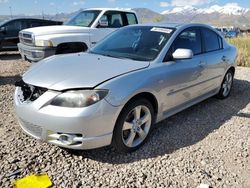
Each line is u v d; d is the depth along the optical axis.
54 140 3.29
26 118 3.39
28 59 8.23
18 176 3.14
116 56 4.27
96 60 3.98
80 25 8.88
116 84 3.35
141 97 3.73
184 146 3.98
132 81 3.52
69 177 3.16
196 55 4.85
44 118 3.21
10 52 13.82
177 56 4.09
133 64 3.85
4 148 3.70
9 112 5.00
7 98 5.79
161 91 3.97
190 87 4.67
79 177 3.17
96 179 3.15
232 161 3.65
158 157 3.66
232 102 6.07
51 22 14.17
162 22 5.12
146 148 3.88
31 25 13.51
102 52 4.52
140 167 3.42
